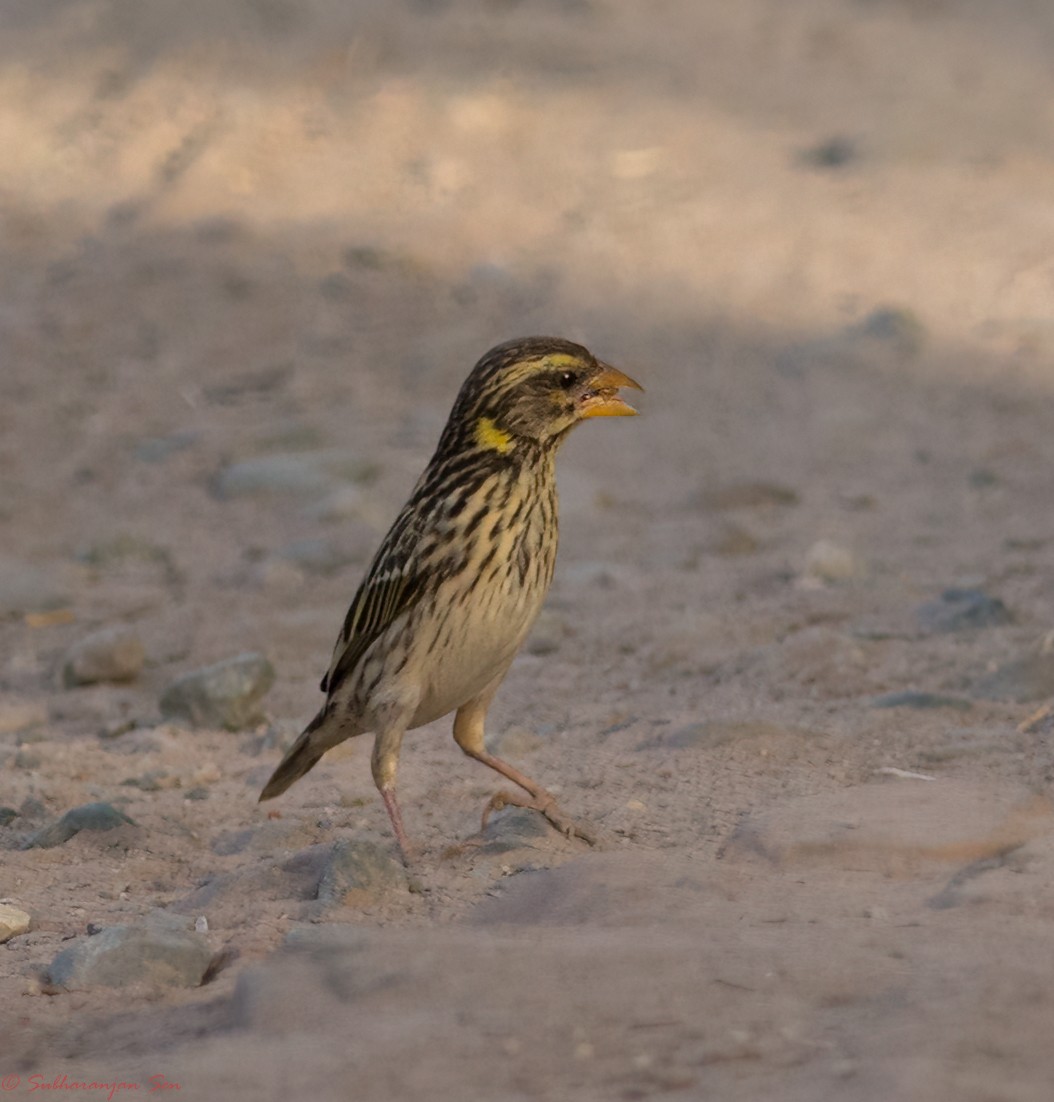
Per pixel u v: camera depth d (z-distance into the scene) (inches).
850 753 339.6
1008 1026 194.7
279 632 481.1
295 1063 199.9
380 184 863.1
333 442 654.5
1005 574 498.3
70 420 687.7
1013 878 257.6
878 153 882.1
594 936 238.4
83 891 294.5
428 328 746.2
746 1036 200.1
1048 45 1056.2
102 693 443.8
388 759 297.1
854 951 225.0
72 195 871.7
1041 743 336.5
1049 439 639.1
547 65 988.6
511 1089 190.5
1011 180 853.8
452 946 230.2
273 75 971.9
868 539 549.6
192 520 602.2
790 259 792.9
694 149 894.4
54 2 1095.6
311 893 279.6
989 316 740.7
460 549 286.7
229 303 768.9
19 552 577.3
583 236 814.5
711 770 332.8
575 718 390.0
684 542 551.8
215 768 368.5
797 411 676.7
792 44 1050.1
